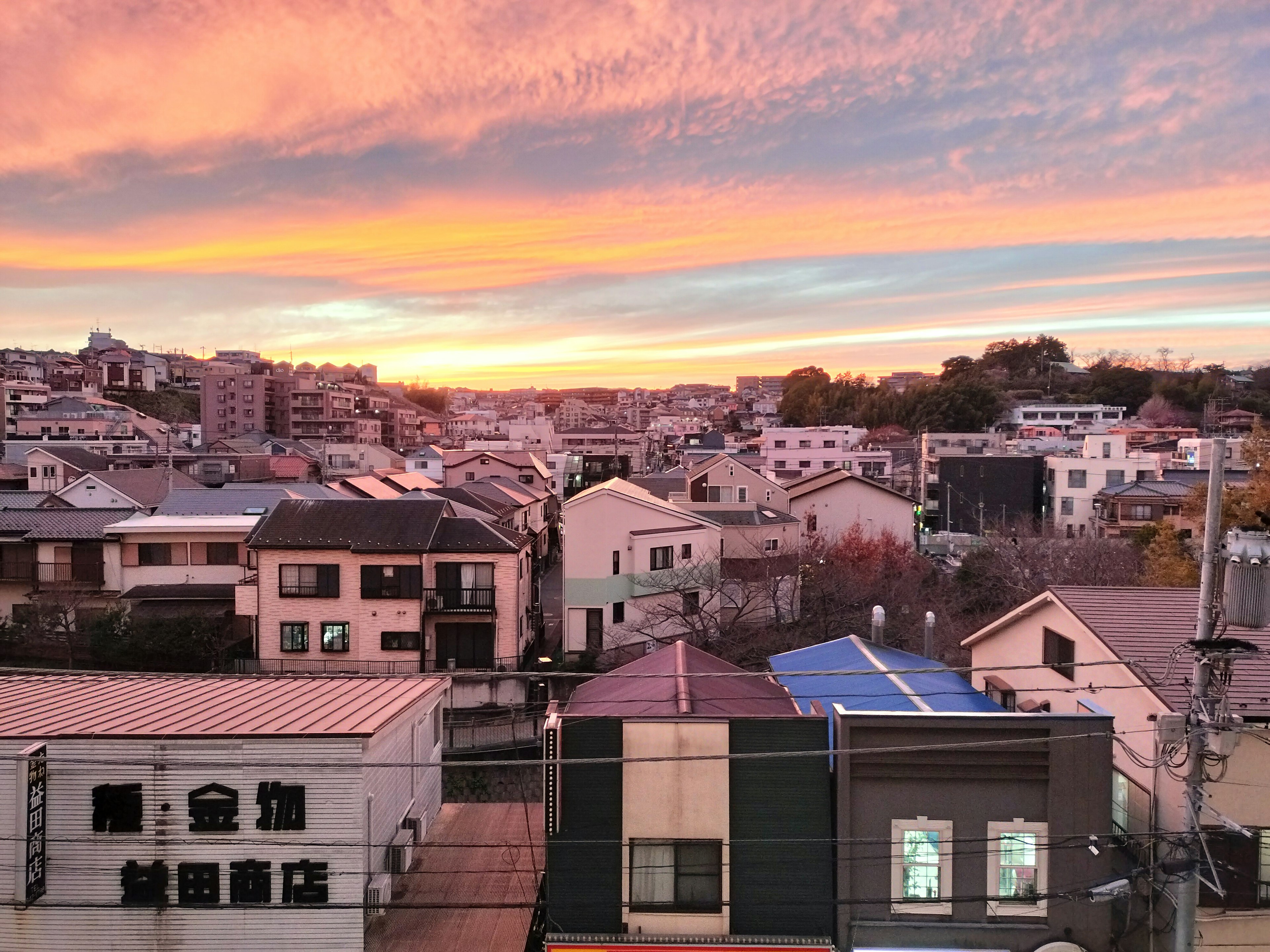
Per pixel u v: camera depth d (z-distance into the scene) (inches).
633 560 1246.3
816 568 1392.7
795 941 441.1
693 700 499.2
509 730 930.1
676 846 457.4
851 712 454.0
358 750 465.7
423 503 1195.9
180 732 471.2
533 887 526.6
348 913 463.8
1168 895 394.0
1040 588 1282.0
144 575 1278.3
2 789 459.2
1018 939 439.5
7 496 1669.5
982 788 446.6
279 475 2516.0
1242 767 420.8
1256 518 1032.8
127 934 464.8
